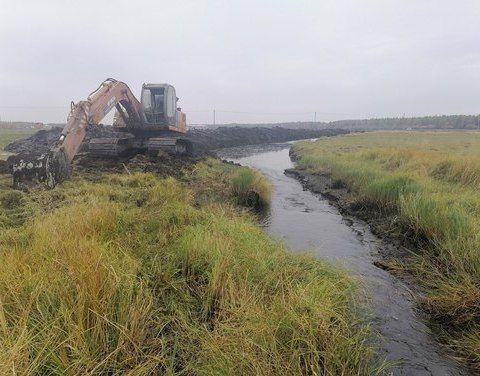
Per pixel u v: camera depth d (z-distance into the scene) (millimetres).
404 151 16922
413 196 8344
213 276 4312
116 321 3232
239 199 10641
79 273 3488
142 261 4625
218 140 40125
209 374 2920
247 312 3553
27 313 2955
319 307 3621
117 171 12453
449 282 5004
